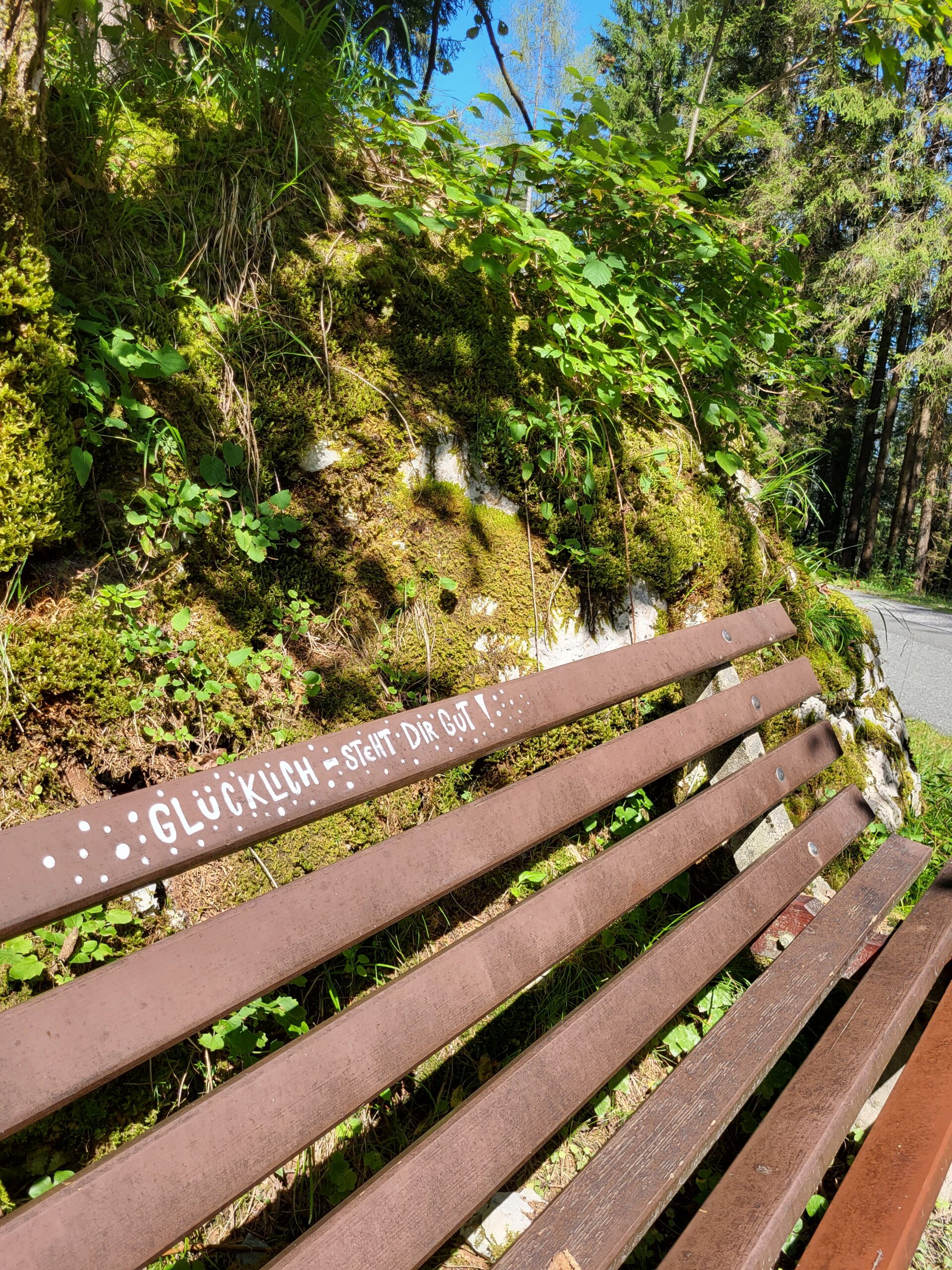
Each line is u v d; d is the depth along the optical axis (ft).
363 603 7.18
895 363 52.34
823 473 70.74
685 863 5.77
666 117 9.99
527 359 8.75
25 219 5.00
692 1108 4.39
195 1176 2.88
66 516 5.56
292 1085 3.27
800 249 49.78
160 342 6.54
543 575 8.37
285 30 7.80
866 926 6.36
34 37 4.91
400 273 8.04
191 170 7.26
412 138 7.82
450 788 7.06
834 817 7.66
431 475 7.82
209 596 6.40
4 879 2.74
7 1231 2.43
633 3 54.54
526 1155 3.78
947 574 70.44
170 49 8.13
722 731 6.91
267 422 6.93
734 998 7.34
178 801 3.32
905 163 47.01
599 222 9.93
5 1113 2.52
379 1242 3.16
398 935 6.49
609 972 7.23
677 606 9.67
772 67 46.98
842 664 11.56
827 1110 4.50
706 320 10.07
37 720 5.24
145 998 2.98
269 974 3.35
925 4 8.66
